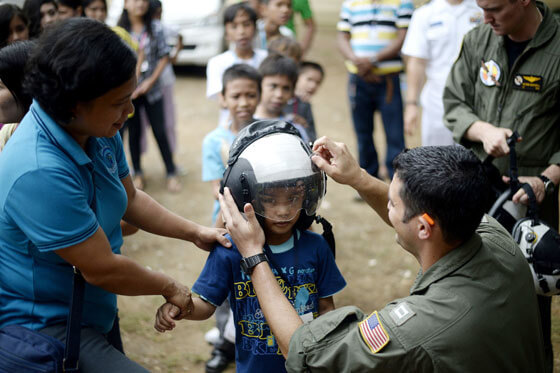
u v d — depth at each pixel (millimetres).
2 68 1761
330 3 14453
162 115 5078
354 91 4996
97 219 1610
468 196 1357
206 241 1880
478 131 2443
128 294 1634
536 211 2156
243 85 2887
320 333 1458
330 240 1854
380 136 6629
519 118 2428
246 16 4000
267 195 1626
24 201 1433
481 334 1351
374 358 1368
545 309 2406
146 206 1914
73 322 1555
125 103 1455
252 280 1614
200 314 1771
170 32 5133
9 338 1532
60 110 1390
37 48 1368
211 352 3008
